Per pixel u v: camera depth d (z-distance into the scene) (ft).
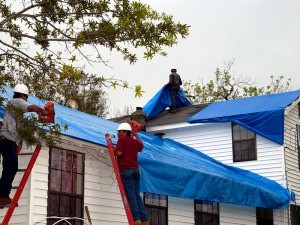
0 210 32.50
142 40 21.16
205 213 52.75
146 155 41.14
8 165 24.88
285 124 63.87
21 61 21.07
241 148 64.28
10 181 24.94
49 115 23.48
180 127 67.26
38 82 21.25
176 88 73.87
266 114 61.82
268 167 62.08
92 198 37.81
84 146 37.35
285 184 60.59
